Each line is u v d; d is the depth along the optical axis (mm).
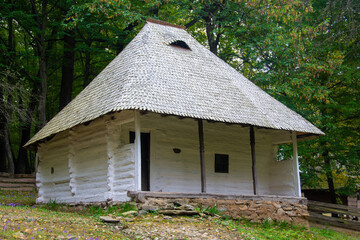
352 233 16375
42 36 23266
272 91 20688
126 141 13125
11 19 23609
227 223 10695
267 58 22453
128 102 11156
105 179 12773
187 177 14109
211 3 23672
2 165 26641
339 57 19562
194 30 29156
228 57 27984
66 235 7664
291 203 14039
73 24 20750
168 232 8797
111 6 21656
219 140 15258
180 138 14211
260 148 16516
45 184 16109
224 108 13172
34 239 7125
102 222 9328
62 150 15172
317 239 12086
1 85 18859
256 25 21875
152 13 24438
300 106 21094
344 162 20906
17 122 21062
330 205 18641
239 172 15602
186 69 14211
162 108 11414
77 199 13812
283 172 16094
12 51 23453
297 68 21047
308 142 20422
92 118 11992
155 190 13273
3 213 9273
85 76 25969
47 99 30328
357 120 22016
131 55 14172
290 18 20359
